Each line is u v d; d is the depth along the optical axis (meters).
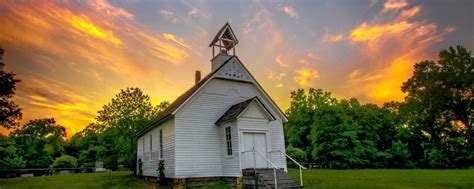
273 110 20.84
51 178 25.00
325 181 18.20
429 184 16.08
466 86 29.81
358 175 23.08
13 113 27.33
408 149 42.22
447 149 36.88
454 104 31.19
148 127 22.44
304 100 53.75
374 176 21.94
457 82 30.17
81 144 54.69
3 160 38.03
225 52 21.31
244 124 16.89
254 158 15.62
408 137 42.34
